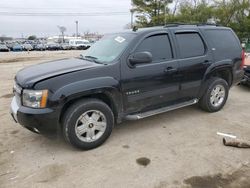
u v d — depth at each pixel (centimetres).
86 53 475
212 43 496
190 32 469
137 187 288
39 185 294
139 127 453
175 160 341
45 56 2588
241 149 369
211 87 498
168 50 434
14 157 355
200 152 362
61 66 387
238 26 2489
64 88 335
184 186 288
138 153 362
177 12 3092
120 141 400
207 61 480
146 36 412
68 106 353
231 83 546
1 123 477
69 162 341
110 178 305
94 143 372
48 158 352
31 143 396
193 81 468
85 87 346
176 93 452
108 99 387
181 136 415
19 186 293
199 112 525
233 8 2547
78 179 304
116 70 376
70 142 355
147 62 379
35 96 330
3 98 663
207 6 2684
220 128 445
